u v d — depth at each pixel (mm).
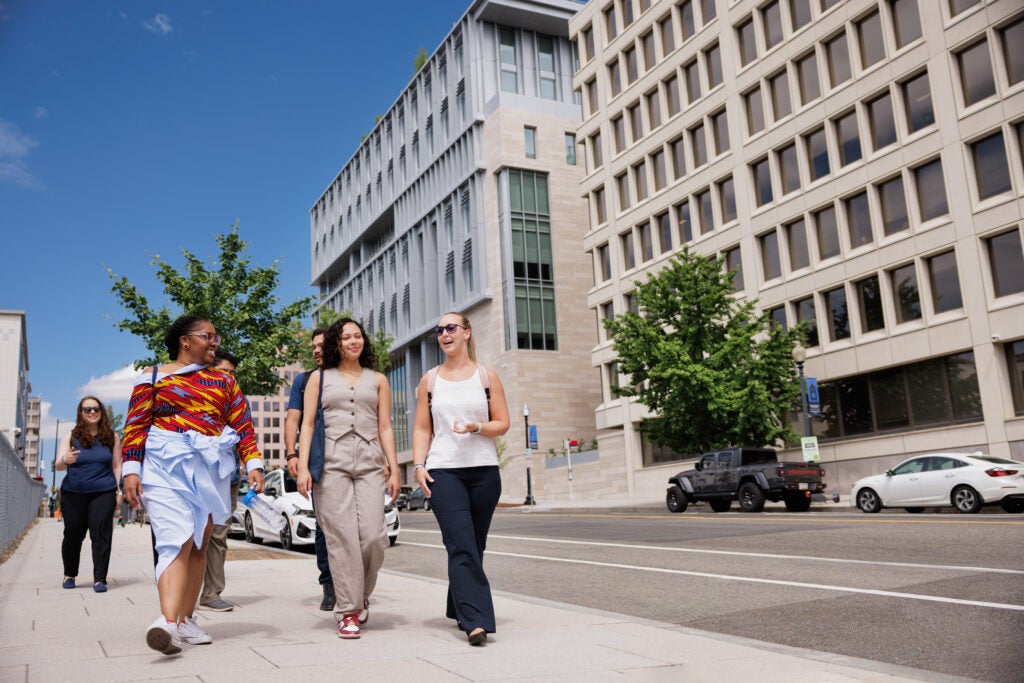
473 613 5027
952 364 24922
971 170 24312
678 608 7371
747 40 33125
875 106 27578
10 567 11109
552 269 50812
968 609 6473
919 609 6609
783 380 25828
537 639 5168
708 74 35000
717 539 13258
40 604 7008
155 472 4711
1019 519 13398
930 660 5016
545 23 54719
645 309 27703
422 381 5582
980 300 23766
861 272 27391
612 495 40031
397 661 4422
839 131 28922
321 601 7203
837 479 27891
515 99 51625
